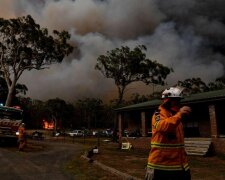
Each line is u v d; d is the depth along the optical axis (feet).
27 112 346.54
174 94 12.23
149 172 12.17
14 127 89.10
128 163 55.06
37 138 169.89
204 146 74.23
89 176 37.45
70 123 384.88
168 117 11.86
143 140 99.71
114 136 172.35
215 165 54.34
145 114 102.47
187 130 94.99
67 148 97.50
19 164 50.80
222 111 86.28
